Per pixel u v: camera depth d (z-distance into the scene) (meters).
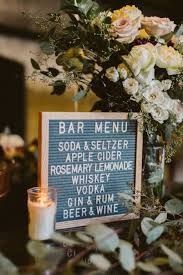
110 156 0.90
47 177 0.82
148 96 0.86
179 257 0.65
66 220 0.85
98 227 0.68
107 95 0.94
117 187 0.91
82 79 0.93
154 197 0.95
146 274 0.66
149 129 0.90
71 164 0.85
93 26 0.86
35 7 1.62
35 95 1.74
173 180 1.45
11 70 1.71
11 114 1.73
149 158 0.95
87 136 0.86
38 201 0.77
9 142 1.51
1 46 1.68
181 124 0.92
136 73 0.84
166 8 1.70
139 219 0.86
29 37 1.66
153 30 0.89
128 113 0.90
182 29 0.94
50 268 0.62
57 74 0.96
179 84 0.90
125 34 0.85
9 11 1.64
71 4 0.88
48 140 0.81
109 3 1.44
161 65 0.87
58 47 0.93
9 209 1.02
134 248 0.75
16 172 1.39
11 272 0.60
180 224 0.80
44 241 0.76
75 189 0.86
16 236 0.82
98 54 0.90
